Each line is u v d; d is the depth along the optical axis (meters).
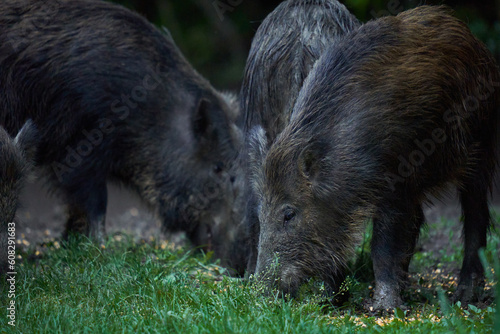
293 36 16.20
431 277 18.08
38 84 19.70
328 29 16.25
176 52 22.05
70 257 18.03
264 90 16.30
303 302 13.39
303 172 13.63
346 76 14.06
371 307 14.05
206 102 20.64
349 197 13.75
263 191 14.00
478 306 15.36
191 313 12.78
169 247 21.30
